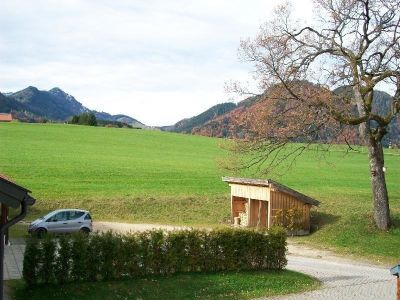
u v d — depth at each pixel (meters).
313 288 22.03
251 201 42.06
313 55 32.25
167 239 21.41
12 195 13.55
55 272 18.77
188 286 20.12
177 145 92.44
